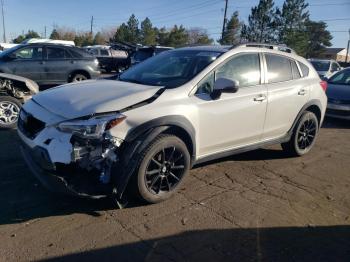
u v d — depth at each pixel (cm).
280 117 554
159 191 418
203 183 485
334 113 937
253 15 4775
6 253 320
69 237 348
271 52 552
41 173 371
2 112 698
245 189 477
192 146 439
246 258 333
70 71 1229
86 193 370
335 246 362
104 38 8706
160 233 363
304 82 593
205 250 341
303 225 397
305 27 4838
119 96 398
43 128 379
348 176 551
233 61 491
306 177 535
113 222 377
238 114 484
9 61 1138
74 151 355
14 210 387
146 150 390
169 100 416
